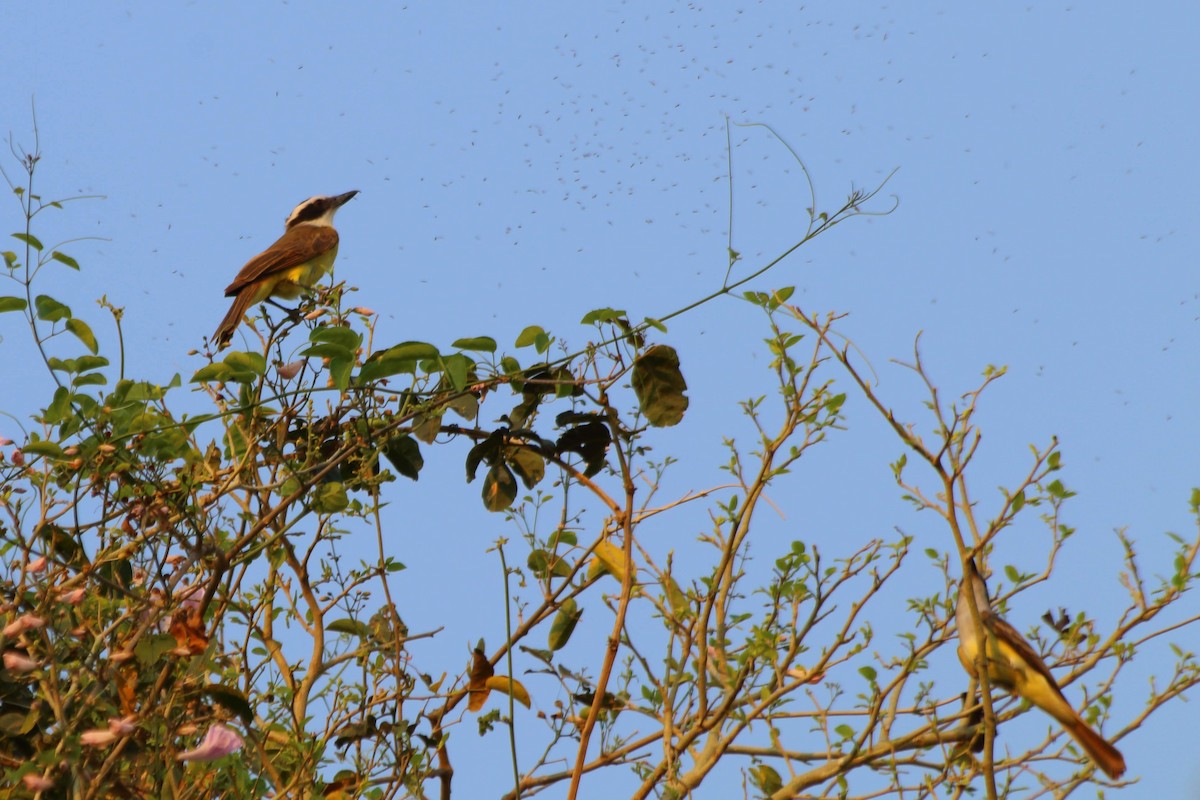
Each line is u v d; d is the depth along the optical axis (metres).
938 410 9.15
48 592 9.11
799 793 9.71
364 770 11.22
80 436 10.56
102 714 9.15
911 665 9.60
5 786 8.73
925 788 9.23
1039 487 10.07
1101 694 10.05
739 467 10.82
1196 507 10.09
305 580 12.44
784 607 10.31
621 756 11.05
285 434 11.50
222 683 10.41
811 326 9.59
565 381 11.21
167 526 9.89
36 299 10.55
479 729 11.41
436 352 10.66
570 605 11.88
